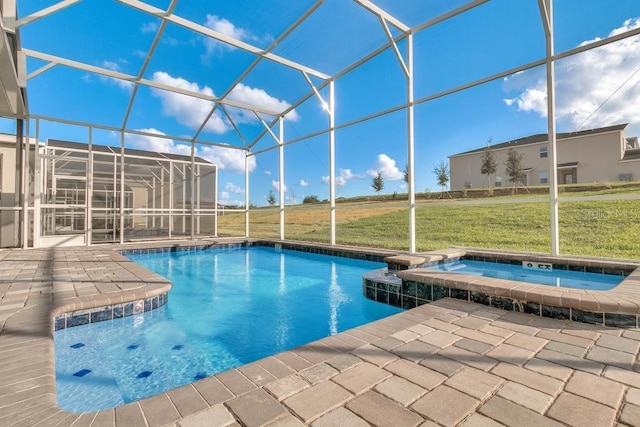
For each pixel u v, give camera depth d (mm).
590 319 2461
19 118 7508
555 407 1370
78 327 3018
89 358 2693
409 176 6223
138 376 2412
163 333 3242
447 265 5531
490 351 1959
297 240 9344
